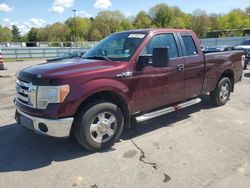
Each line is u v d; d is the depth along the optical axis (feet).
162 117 19.80
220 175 12.01
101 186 11.36
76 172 12.47
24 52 107.86
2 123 19.16
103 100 14.21
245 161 13.21
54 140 15.97
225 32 190.08
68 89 12.80
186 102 18.62
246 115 20.25
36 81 12.99
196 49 18.95
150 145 15.16
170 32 17.48
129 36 16.66
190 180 11.66
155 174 12.17
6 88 34.12
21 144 15.57
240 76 23.91
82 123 13.53
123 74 14.47
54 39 305.73
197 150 14.44
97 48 17.58
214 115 20.24
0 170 12.78
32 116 13.24
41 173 12.45
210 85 20.61
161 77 16.31
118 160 13.50
